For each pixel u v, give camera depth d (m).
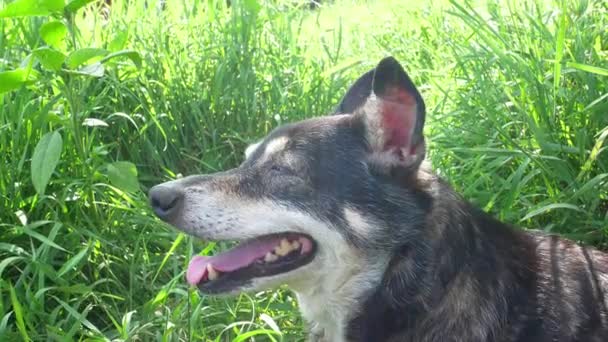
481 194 1.47
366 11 2.48
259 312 1.37
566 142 1.51
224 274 1.21
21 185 1.42
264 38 1.84
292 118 1.66
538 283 1.19
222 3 1.90
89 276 1.41
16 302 1.25
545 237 1.25
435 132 1.59
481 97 1.57
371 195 1.19
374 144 1.19
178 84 1.65
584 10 1.69
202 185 1.21
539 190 1.49
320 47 1.98
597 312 1.18
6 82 1.33
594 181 1.40
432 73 1.73
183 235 1.38
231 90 1.67
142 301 1.40
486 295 1.18
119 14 1.80
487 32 1.66
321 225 1.19
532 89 1.53
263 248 1.22
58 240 1.40
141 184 1.58
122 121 1.59
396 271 1.20
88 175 1.44
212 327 1.33
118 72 1.64
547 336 1.17
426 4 2.15
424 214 1.19
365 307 1.21
